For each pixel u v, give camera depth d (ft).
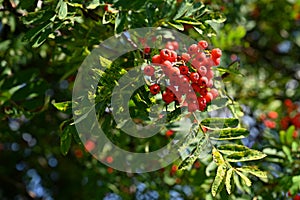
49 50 4.64
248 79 5.16
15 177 6.37
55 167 6.07
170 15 3.60
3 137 5.35
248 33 5.97
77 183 6.21
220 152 3.38
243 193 4.17
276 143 4.56
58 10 3.55
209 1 4.42
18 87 4.20
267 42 6.19
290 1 5.80
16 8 4.01
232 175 3.36
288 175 4.26
